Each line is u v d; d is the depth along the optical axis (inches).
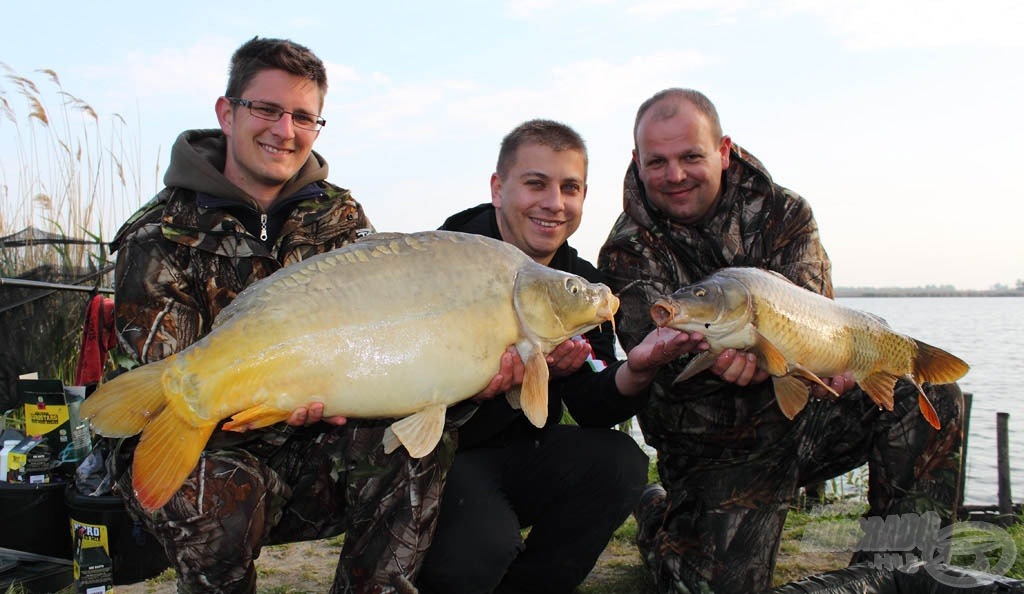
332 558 137.3
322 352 85.6
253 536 97.0
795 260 135.3
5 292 165.0
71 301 179.5
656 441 135.6
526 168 122.5
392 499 97.3
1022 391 492.4
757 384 125.6
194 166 110.0
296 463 106.4
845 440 131.3
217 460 96.4
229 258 110.6
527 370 93.8
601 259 140.1
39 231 188.2
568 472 118.0
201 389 81.8
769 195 134.7
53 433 130.0
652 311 107.8
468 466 115.3
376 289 88.4
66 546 126.7
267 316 84.7
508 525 111.3
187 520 93.3
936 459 122.4
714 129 130.2
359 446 100.0
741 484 126.0
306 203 118.1
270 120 113.0
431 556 109.5
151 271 106.0
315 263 88.3
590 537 119.2
